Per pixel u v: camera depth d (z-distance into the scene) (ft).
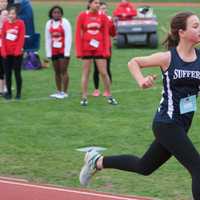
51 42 97.25
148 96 100.58
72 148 69.21
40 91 106.32
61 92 99.60
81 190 54.39
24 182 56.75
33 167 61.87
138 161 46.34
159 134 43.60
